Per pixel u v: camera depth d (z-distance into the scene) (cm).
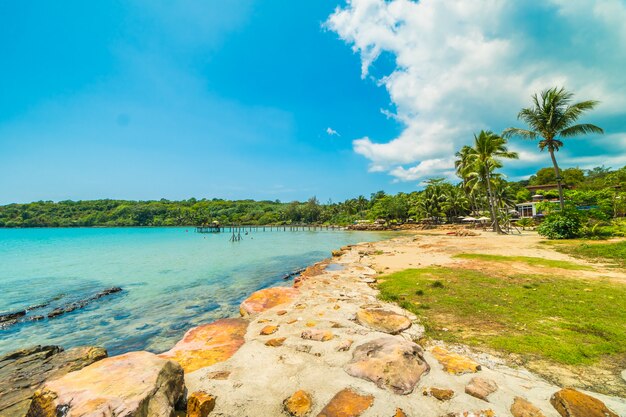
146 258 2550
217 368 468
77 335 845
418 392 382
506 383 402
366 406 355
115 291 1355
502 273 1116
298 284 1134
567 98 2389
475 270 1192
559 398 340
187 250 3225
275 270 1889
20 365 567
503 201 5409
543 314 670
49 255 2870
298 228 9344
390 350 466
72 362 574
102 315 1018
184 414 371
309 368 455
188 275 1744
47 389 333
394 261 1627
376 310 697
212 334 627
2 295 1327
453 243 2417
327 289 1023
